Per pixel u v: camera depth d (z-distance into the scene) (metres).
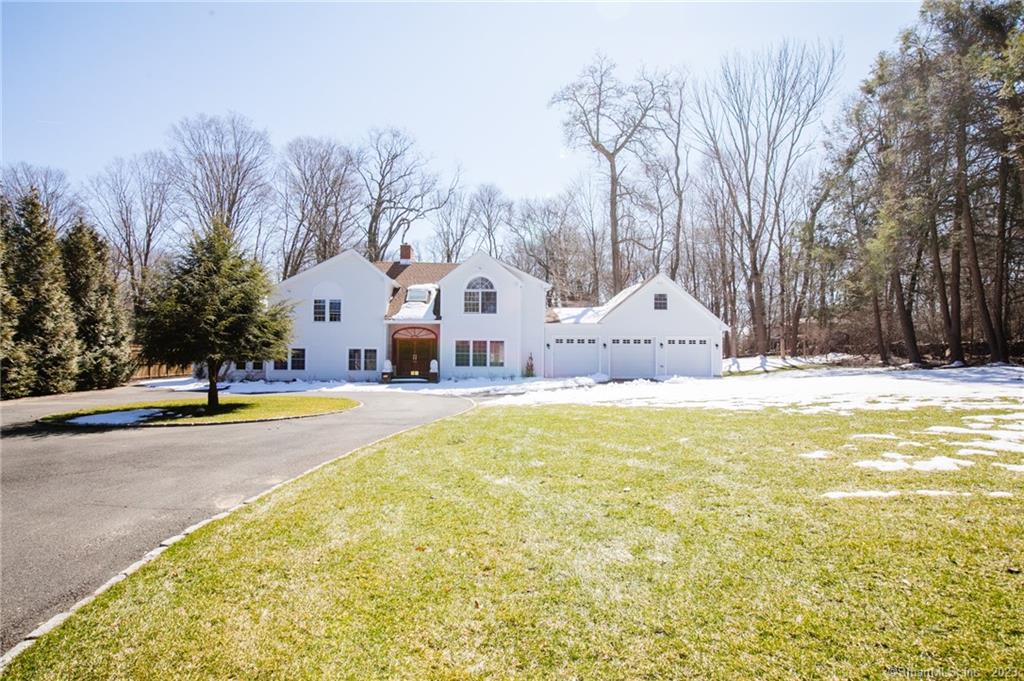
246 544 4.02
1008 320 25.55
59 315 21.56
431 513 4.61
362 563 3.62
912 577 3.09
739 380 22.94
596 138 35.91
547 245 45.47
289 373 26.14
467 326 26.41
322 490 5.44
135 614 3.04
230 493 5.74
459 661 2.51
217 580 3.43
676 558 3.50
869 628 2.61
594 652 2.53
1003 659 2.32
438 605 3.02
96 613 3.06
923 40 23.06
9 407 15.62
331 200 39.34
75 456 7.84
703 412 10.87
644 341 28.36
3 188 34.69
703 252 43.47
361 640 2.71
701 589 3.08
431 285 29.23
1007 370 19.34
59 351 21.11
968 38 21.55
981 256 24.77
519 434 8.59
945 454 6.07
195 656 2.62
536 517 4.41
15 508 5.25
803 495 4.71
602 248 44.88
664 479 5.42
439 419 11.28
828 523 3.99
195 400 16.88
